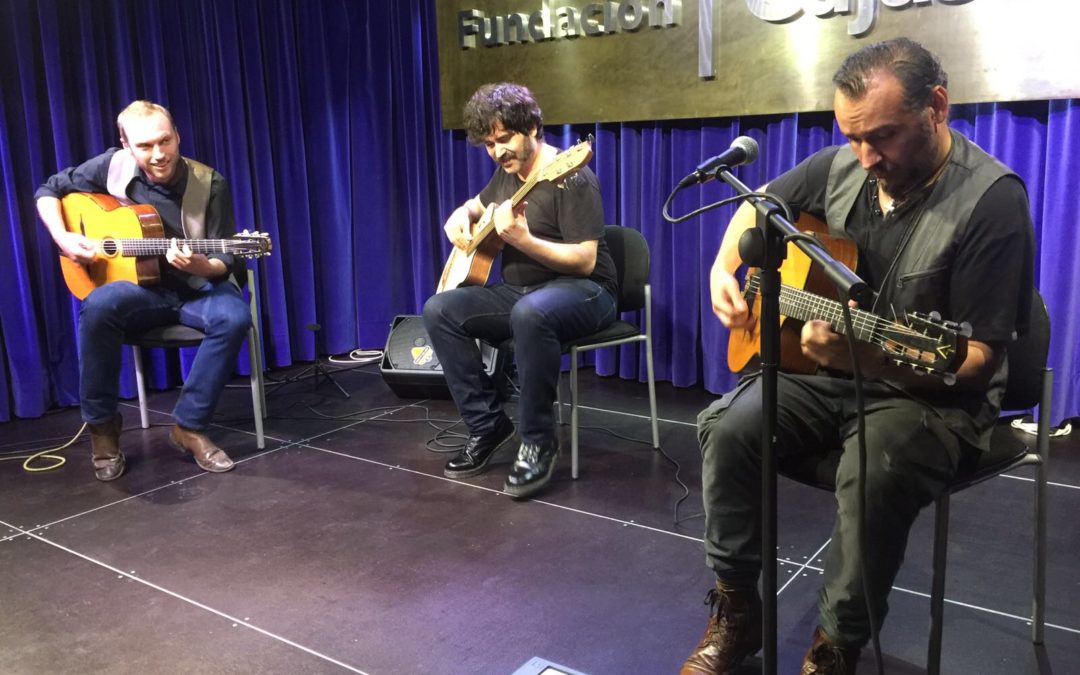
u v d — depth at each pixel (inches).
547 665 62.1
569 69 134.7
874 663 64.8
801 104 115.5
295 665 66.9
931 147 55.4
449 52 146.2
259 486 102.0
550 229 100.5
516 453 110.7
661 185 133.6
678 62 124.4
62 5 128.2
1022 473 98.1
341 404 133.2
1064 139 102.2
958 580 76.4
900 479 54.2
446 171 152.9
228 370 107.8
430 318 101.2
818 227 65.3
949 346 49.5
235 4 142.6
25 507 97.4
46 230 128.9
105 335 102.3
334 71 154.3
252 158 148.8
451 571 80.8
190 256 101.9
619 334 104.7
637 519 90.7
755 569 61.7
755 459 59.9
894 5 106.0
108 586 79.5
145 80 136.8
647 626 70.9
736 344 70.3
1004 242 54.6
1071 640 67.4
